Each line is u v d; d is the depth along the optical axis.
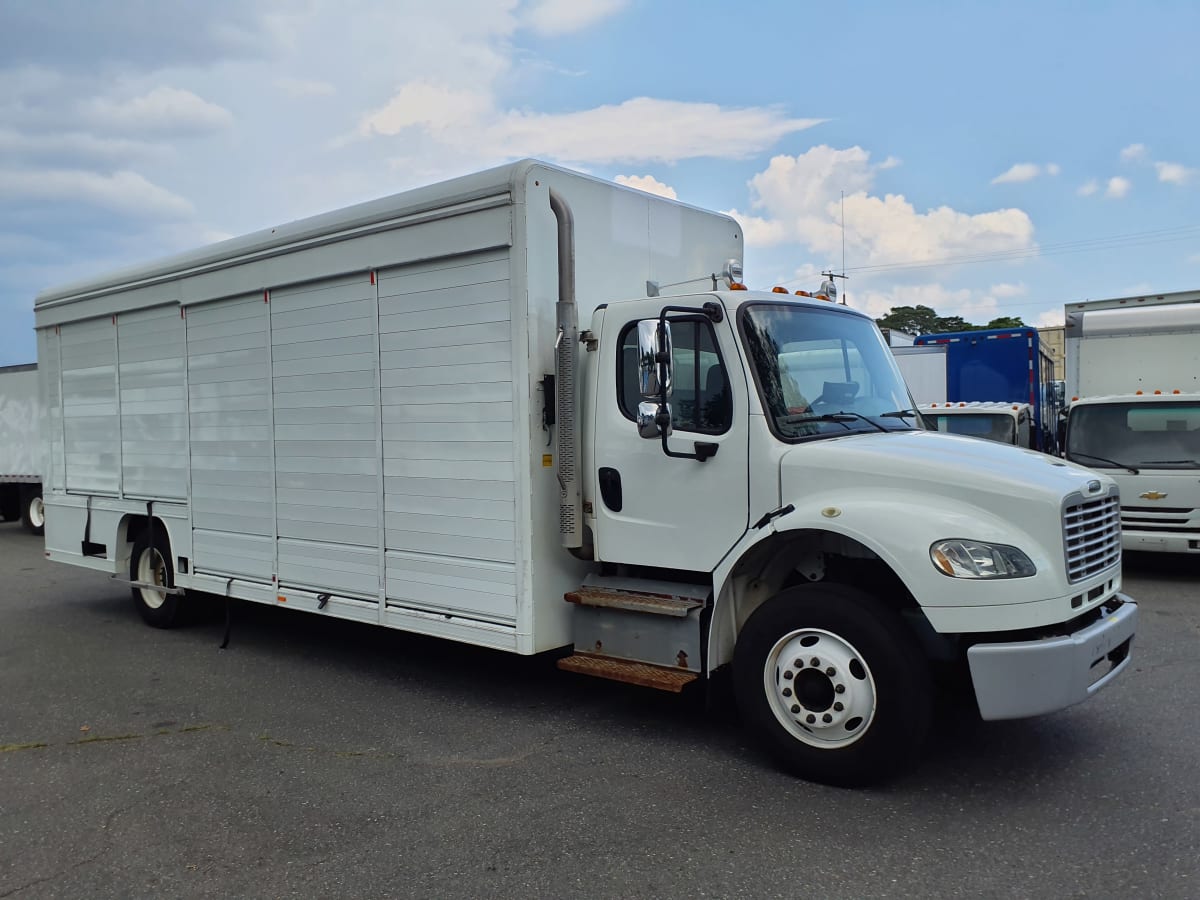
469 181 5.76
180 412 8.13
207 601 8.90
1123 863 3.77
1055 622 4.23
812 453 4.82
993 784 4.62
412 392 6.16
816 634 4.65
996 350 16.66
